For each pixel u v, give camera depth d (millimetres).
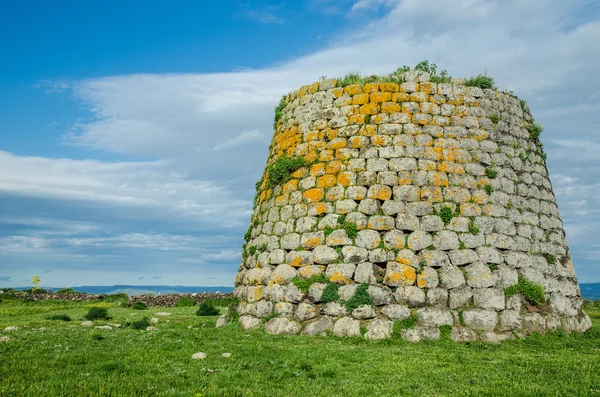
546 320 15727
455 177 16703
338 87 18547
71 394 7828
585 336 16172
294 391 8711
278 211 18031
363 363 11367
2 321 19875
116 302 38000
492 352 13211
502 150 17703
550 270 16953
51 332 14867
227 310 19281
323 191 17141
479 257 15727
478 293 15289
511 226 16656
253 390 8648
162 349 12172
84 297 40406
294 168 18125
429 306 15070
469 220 16172
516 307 15523
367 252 15766
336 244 16156
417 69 18719
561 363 11531
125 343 12961
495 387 9148
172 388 8539
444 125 17359
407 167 16672
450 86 17984
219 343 13391
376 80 18484
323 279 15977
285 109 20172
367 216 16250
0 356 10719
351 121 17672
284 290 16438
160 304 37906
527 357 12453
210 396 8117
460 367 11047
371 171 16781
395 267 15477
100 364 10219
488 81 18641
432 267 15508
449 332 14727
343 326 15031
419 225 15977
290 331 15625
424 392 8859
